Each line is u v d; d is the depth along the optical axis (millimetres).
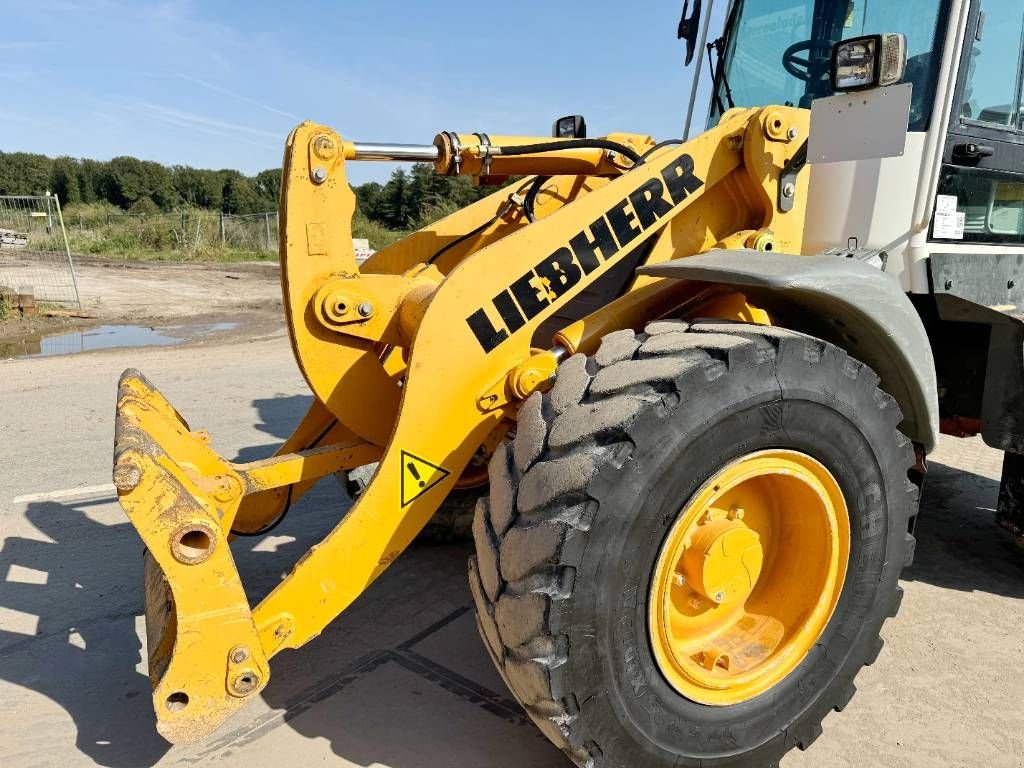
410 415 2012
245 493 2266
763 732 1989
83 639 2732
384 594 3012
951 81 2645
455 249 3102
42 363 7785
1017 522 3115
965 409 3293
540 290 2166
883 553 2104
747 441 1788
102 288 16047
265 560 3320
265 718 2271
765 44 3354
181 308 13219
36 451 4812
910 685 2488
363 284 2301
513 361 2143
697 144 2400
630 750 1778
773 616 2088
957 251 2863
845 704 2172
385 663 2549
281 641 1902
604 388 1751
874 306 2049
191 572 1742
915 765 2115
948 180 2764
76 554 3400
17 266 19719
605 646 1687
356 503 1988
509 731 2219
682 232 2492
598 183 3258
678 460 1697
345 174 2238
